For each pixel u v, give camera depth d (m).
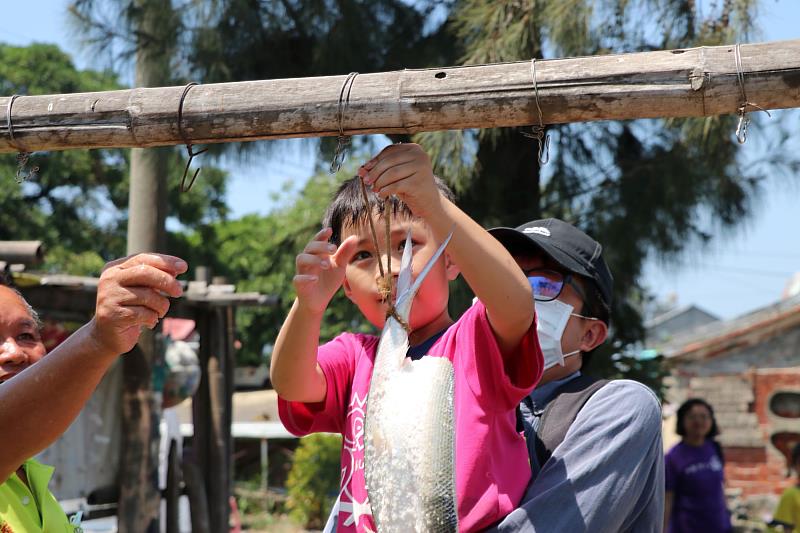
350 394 2.32
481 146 7.49
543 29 6.51
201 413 7.41
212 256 21.80
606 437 2.26
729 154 7.16
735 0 6.39
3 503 2.32
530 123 1.88
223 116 1.94
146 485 6.71
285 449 21.62
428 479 1.77
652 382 8.71
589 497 2.15
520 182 7.80
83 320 6.43
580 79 1.83
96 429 6.64
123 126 1.98
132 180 7.68
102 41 7.63
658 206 7.52
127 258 1.71
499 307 1.92
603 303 2.78
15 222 20.17
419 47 7.57
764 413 16.78
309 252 2.01
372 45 7.56
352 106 1.89
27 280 5.87
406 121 1.89
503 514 2.04
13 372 2.32
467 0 7.01
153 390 6.82
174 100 1.96
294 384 2.15
